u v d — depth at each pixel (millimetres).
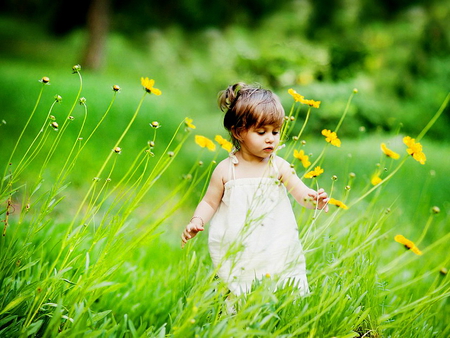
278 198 1927
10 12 25250
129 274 2564
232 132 1979
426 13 15930
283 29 21078
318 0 19875
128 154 6434
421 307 1715
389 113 10055
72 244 1581
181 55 20281
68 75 12117
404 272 3064
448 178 5379
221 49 19703
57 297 1627
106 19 17016
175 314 1788
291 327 1531
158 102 9594
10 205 1688
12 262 1612
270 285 1478
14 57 17359
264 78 11047
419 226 4051
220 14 23734
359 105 9328
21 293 1533
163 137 7785
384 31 16578
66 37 20047
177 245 3771
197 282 1915
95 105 7789
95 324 1708
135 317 2230
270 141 1922
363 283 1760
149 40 20766
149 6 21922
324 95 8930
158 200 5121
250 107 1893
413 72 12617
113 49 19391
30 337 1504
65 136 6316
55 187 1649
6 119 6527
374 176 1854
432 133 9945
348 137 8688
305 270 1854
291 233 1893
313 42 18172
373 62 11289
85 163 5621
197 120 11117
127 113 7977
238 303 1651
